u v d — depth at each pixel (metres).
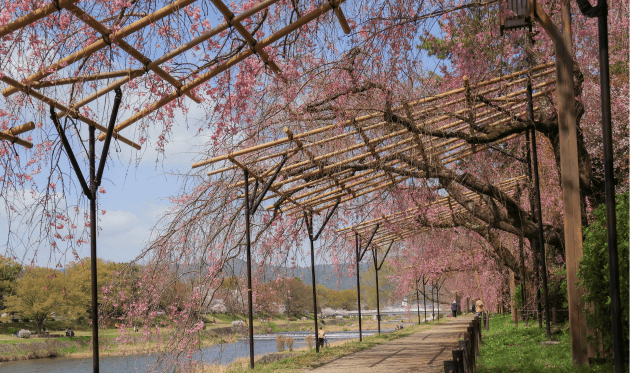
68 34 4.90
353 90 8.12
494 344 12.39
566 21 8.05
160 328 9.66
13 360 32.53
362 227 17.89
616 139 12.28
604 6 4.77
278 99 8.45
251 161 10.00
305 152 9.45
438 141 10.76
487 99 9.60
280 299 13.26
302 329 49.88
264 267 12.51
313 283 13.94
